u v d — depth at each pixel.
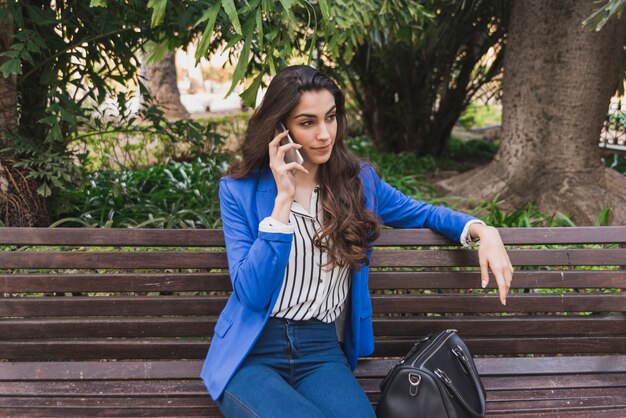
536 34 4.27
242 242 1.76
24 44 2.60
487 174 4.65
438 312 2.11
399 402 1.72
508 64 4.52
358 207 1.82
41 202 3.08
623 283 2.09
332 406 1.66
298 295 1.77
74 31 3.05
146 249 2.74
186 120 3.62
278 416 1.58
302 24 3.21
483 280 1.87
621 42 4.20
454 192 4.79
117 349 2.04
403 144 6.80
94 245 1.99
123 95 3.34
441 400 1.70
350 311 1.91
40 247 2.72
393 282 2.08
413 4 3.26
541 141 4.36
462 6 4.95
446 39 5.50
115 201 3.53
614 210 4.03
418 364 1.74
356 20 2.86
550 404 1.94
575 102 4.22
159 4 2.16
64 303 2.02
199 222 3.37
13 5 2.56
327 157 1.73
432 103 6.52
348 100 7.18
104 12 2.83
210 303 2.05
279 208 1.66
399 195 2.06
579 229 2.08
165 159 4.97
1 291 2.00
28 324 2.03
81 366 2.02
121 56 3.14
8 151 2.95
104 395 1.93
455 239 2.01
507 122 4.54
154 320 2.06
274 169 1.66
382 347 2.11
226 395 1.70
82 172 3.21
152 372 2.02
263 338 1.78
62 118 2.81
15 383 1.97
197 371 2.02
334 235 1.75
